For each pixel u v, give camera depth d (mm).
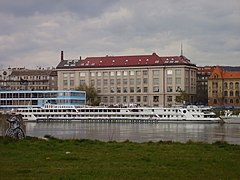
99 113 194375
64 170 35219
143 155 45094
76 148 51906
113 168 36312
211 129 145250
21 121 64688
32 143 55781
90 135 117312
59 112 198500
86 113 195875
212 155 45469
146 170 35438
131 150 50281
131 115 190375
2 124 63438
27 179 31281
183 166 37906
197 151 49250
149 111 188125
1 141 56156
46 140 61156
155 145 56406
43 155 44656
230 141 95625
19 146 52531
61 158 42219
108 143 58875
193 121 181375
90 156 44219
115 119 191750
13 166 37219
